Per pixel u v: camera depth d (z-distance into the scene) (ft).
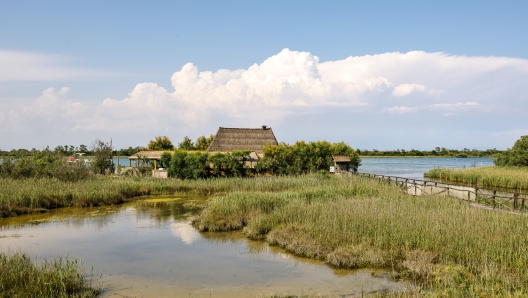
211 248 57.82
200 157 138.92
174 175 141.08
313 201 78.59
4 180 110.63
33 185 103.81
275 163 151.33
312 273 45.62
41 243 61.26
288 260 51.19
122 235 66.69
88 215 85.51
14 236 65.77
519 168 207.31
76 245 59.98
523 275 38.47
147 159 162.09
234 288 41.14
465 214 60.03
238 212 74.54
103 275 45.68
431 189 90.48
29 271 39.40
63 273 39.27
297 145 165.68
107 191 102.63
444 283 37.01
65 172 124.26
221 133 180.14
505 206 70.95
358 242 53.52
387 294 37.55
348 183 106.83
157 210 91.81
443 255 46.55
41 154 158.30
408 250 49.11
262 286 41.57
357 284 41.42
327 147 167.43
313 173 146.72
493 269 38.58
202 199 108.68
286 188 113.09
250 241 61.46
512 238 47.21
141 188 116.98
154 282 43.24
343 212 63.87
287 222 65.62
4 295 34.86
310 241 54.60
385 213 61.16
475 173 172.86
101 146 167.84
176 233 68.08
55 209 92.43
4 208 84.58
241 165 144.56
